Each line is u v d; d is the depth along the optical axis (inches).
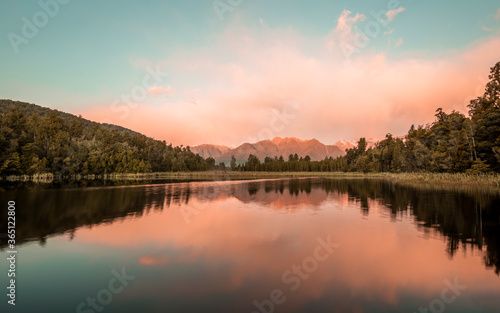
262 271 446.6
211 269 457.4
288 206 1148.5
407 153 3799.2
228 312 319.9
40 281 418.3
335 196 1502.2
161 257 518.0
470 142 2440.9
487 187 1884.8
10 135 3068.4
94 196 1497.3
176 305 338.3
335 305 336.5
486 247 565.9
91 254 538.6
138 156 5344.5
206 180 3383.4
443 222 805.2
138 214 960.3
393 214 942.4
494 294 367.9
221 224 796.0
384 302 345.4
